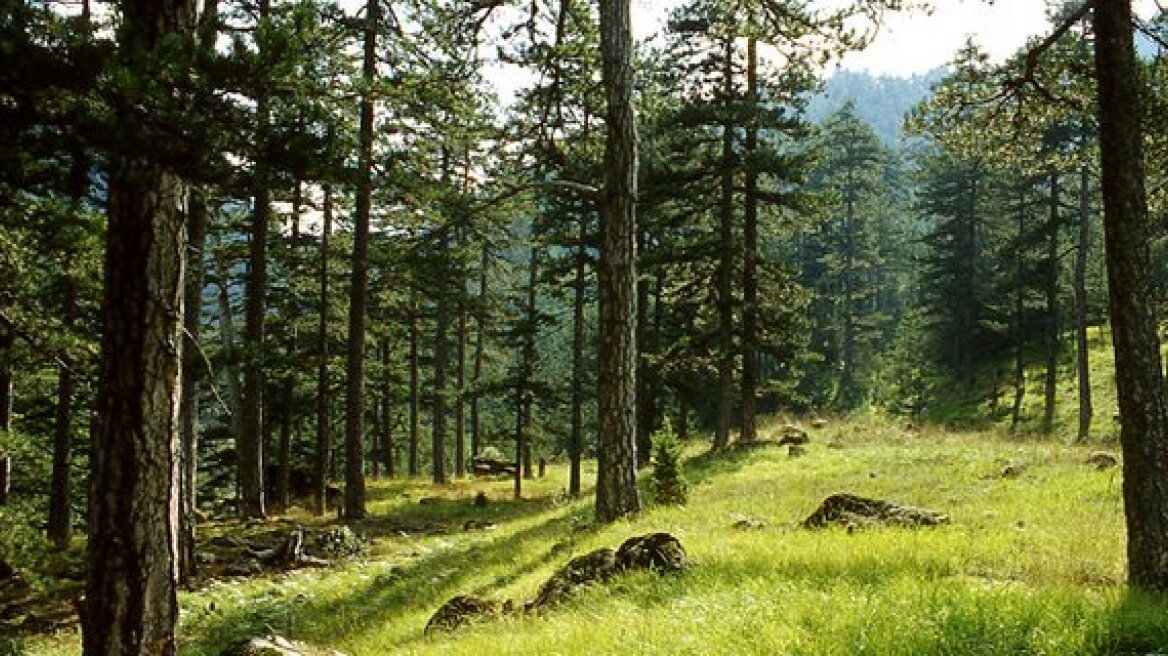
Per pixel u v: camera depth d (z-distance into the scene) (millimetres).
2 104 5203
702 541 11859
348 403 23547
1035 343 54688
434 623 10328
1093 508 13180
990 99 11023
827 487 18266
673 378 35250
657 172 28766
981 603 6613
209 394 30312
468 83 17484
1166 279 49375
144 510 6293
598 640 7207
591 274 30281
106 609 6211
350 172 5680
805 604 7289
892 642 6023
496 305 39062
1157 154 12203
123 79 4770
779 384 31516
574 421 30141
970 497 15523
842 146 67500
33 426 23391
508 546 16453
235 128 5258
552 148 17094
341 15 20109
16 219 10977
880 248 78562
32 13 5031
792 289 31109
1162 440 8172
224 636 12336
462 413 42531
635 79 21828
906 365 57375
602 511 14883
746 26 16031
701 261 31156
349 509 23484
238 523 22109
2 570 15438
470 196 17328
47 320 13102
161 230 6344
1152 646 6027
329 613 13477
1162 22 9492
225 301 20109
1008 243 44625
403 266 21969
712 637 6672
